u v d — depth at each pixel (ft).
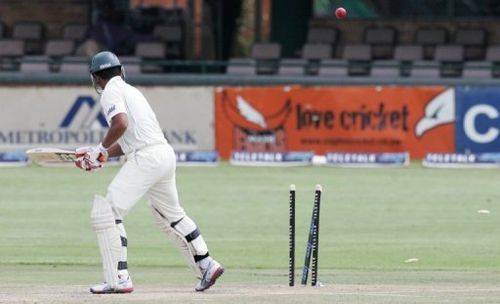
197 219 220.02
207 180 270.87
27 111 300.20
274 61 334.85
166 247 191.93
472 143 292.40
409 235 203.10
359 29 366.84
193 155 295.69
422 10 365.40
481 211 218.18
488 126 291.79
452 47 345.72
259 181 269.64
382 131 293.64
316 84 300.20
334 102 294.25
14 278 159.33
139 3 364.79
